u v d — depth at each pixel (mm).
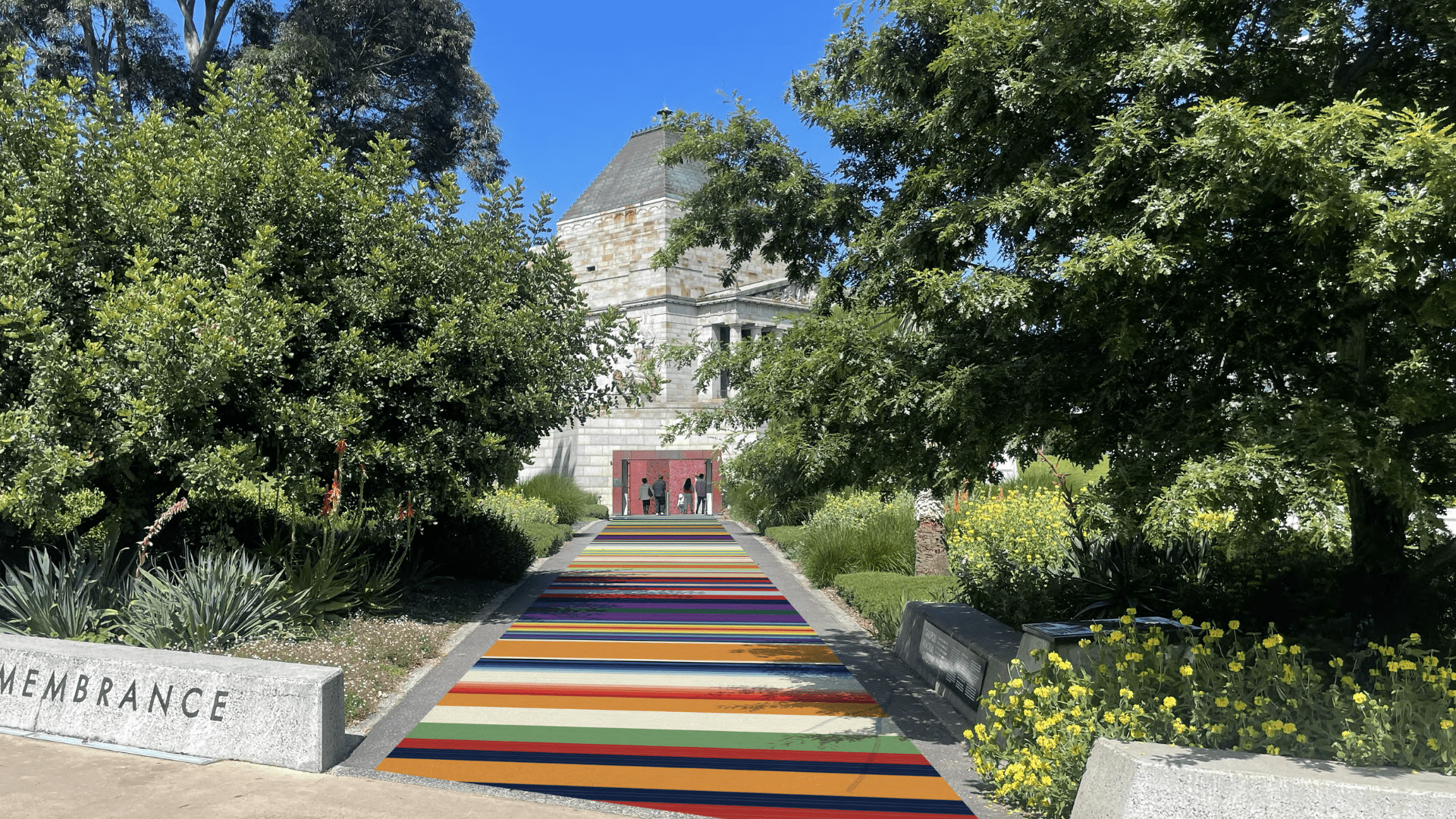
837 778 6168
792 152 10195
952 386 5840
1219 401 5449
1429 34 5336
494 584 15594
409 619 11781
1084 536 9898
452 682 8930
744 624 12227
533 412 13133
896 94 7941
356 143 30922
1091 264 4992
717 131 10531
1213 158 4605
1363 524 6738
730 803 5680
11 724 6973
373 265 12195
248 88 12664
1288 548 8633
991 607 9711
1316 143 4352
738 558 20547
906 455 6715
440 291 12766
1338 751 4809
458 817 5367
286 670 6520
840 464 7031
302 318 11500
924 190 6828
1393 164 4355
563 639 11203
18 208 10227
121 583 9984
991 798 5797
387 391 12195
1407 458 4973
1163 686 5648
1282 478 4371
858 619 12672
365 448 11680
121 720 6688
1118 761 4777
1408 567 6820
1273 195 4898
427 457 12156
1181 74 5176
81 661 6918
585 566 18922
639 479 37750
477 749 6766
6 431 9352
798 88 9781
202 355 9672
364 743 6906
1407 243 4277
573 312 14266
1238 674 5504
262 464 10766
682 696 8375
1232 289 5398
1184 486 4574
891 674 9273
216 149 11898
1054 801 5285
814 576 15953
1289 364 5379
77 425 10078
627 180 45750
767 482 9250
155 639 8758
